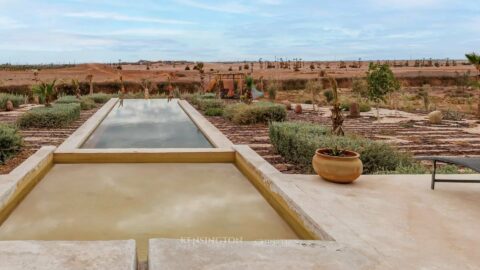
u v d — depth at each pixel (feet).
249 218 14.62
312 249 9.68
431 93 146.10
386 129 40.45
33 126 38.83
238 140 31.68
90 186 18.34
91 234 12.89
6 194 14.71
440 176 17.39
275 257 9.14
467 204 13.65
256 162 20.20
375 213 12.64
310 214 12.29
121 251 9.09
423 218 12.24
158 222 13.96
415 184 16.22
